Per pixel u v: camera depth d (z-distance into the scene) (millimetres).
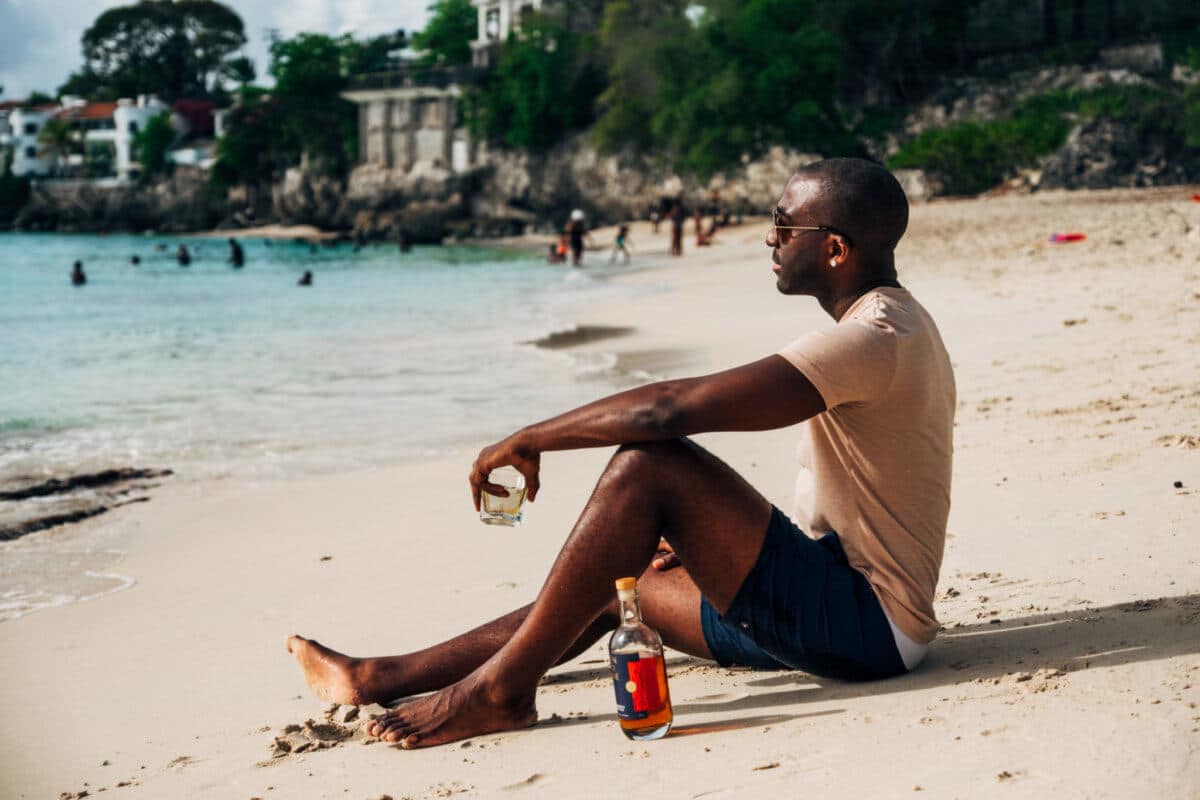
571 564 2877
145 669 3967
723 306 18234
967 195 50125
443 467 7617
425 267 40281
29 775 3025
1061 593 3633
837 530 3012
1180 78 52938
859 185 2898
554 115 70500
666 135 60219
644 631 2846
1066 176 47688
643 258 38312
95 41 131500
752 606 2930
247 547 5836
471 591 4625
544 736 2963
